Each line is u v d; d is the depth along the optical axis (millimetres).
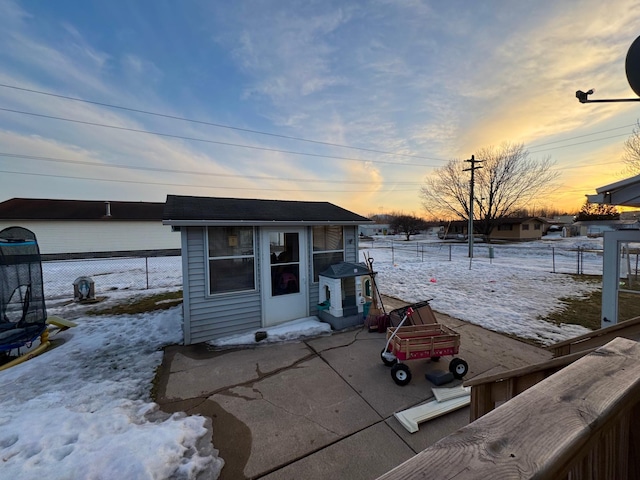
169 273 12430
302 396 3117
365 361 3914
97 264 15375
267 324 5270
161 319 5941
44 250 18391
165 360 4066
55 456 2182
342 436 2516
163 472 2076
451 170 26703
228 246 4969
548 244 23734
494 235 31938
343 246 6188
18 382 3482
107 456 2160
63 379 3559
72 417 2680
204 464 2209
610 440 741
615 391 721
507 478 485
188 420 2703
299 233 5602
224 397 3129
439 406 2840
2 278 4383
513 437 585
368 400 3023
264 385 3357
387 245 26891
